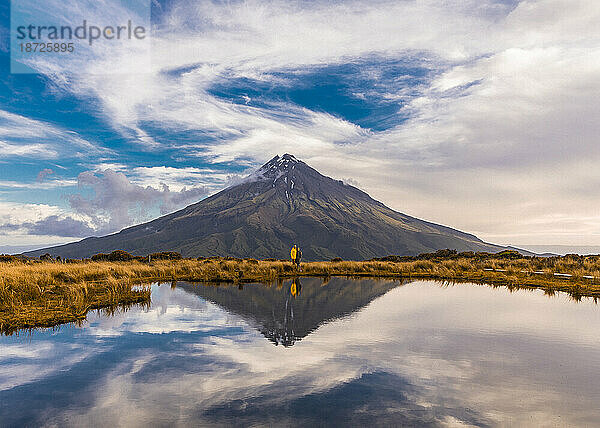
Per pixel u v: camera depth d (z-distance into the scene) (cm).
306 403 520
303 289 1856
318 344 816
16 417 480
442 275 2652
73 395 549
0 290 1288
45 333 911
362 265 3441
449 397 540
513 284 2095
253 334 902
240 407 508
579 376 623
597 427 454
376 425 456
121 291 1605
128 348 786
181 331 933
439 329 958
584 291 1736
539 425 460
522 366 673
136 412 495
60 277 1839
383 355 737
